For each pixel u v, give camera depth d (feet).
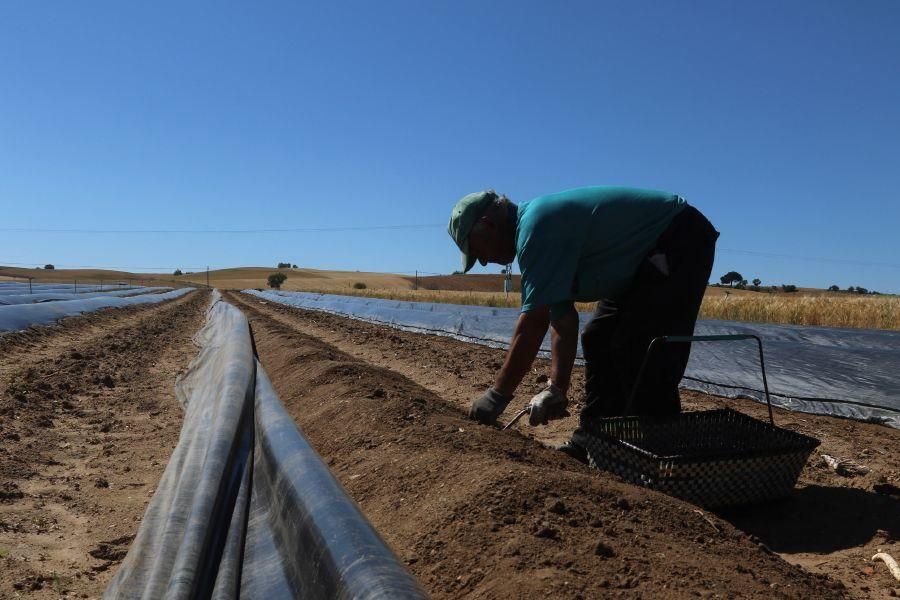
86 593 10.30
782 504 12.76
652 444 13.51
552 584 7.66
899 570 9.62
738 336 12.94
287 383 24.22
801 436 12.55
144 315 80.84
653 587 7.66
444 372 29.86
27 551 11.63
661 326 12.80
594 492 10.29
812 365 26.14
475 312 73.92
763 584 8.11
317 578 7.43
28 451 17.85
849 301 60.29
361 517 8.08
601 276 12.62
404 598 6.18
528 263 12.14
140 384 29.53
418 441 13.69
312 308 115.34
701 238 12.85
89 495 14.85
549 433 18.19
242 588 8.68
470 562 8.74
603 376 14.26
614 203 12.44
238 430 13.21
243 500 10.73
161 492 12.23
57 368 32.09
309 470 9.70
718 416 14.25
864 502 12.54
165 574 8.41
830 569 10.03
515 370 12.66
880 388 22.25
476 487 10.49
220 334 39.86
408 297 122.93
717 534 9.61
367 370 22.72
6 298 75.31
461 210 12.83
